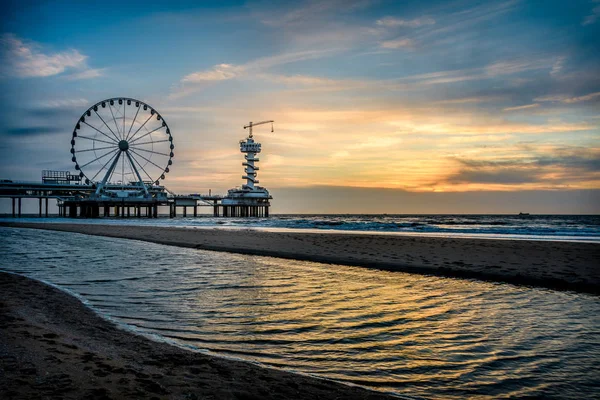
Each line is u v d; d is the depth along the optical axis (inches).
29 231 1835.6
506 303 472.4
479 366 286.5
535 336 350.9
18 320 358.9
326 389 242.4
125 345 307.1
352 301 477.7
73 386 217.8
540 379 266.1
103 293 512.1
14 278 571.8
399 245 1023.6
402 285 579.5
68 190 5428.2
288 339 341.7
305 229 1925.4
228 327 373.4
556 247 926.4
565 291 540.1
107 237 1454.2
